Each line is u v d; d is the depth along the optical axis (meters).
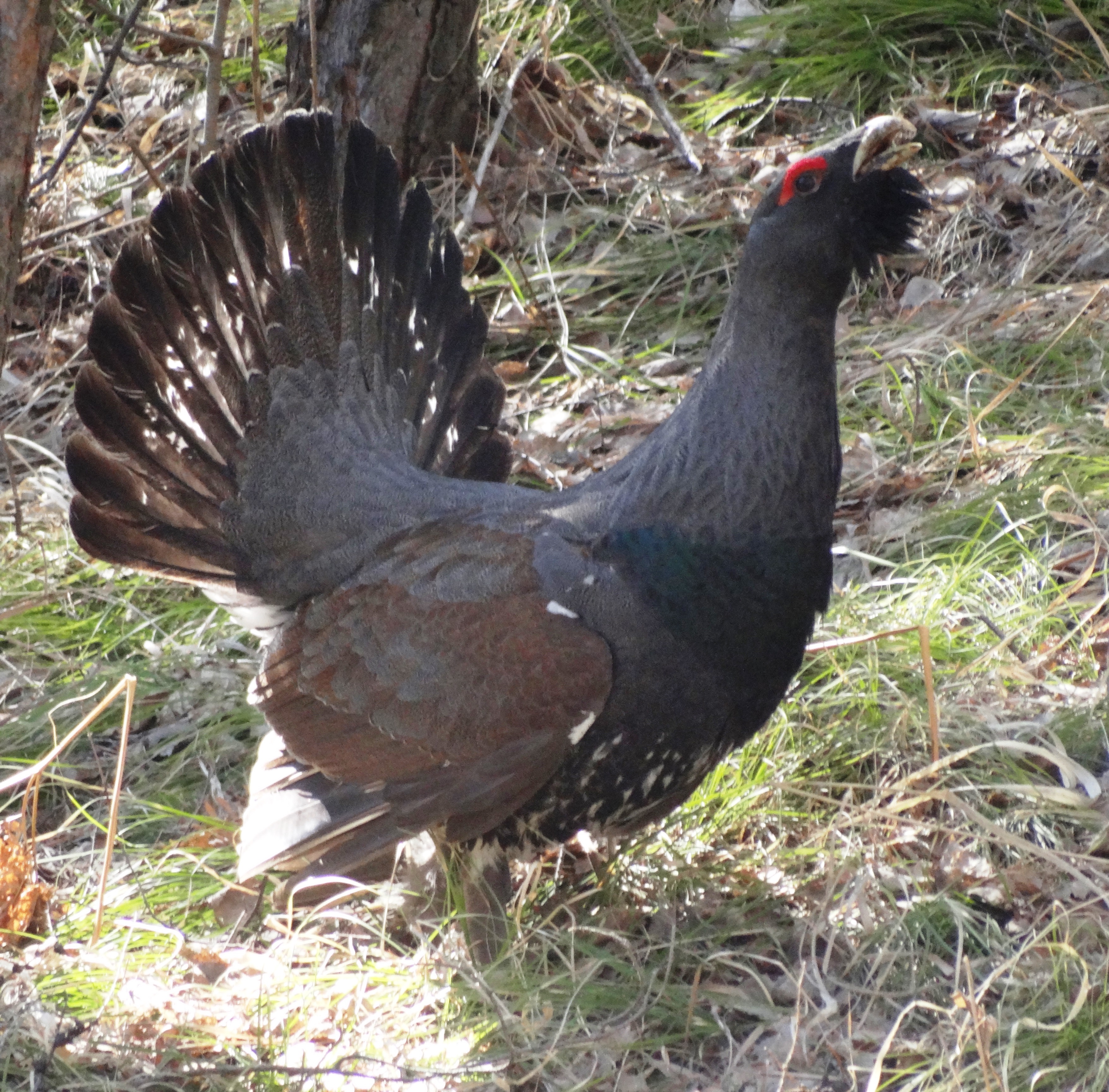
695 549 7.30
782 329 7.28
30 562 10.97
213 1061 7.17
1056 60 14.30
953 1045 6.98
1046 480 10.30
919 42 14.78
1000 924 7.82
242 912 8.23
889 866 8.12
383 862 8.42
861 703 9.02
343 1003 7.54
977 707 8.89
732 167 13.95
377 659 7.75
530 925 8.01
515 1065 7.18
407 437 9.25
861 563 10.27
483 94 14.48
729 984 7.69
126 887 8.41
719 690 7.45
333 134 9.06
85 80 15.16
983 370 11.22
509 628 7.45
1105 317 11.60
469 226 13.47
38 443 12.23
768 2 15.55
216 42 11.54
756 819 8.60
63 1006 7.39
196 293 8.93
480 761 7.50
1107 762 8.55
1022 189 13.05
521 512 7.96
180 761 9.41
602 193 14.11
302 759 7.95
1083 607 9.52
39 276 13.71
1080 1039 6.93
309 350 8.99
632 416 11.71
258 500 8.88
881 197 7.21
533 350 12.80
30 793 8.69
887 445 11.14
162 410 8.94
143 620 10.58
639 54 15.62
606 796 7.68
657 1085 7.10
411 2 13.09
